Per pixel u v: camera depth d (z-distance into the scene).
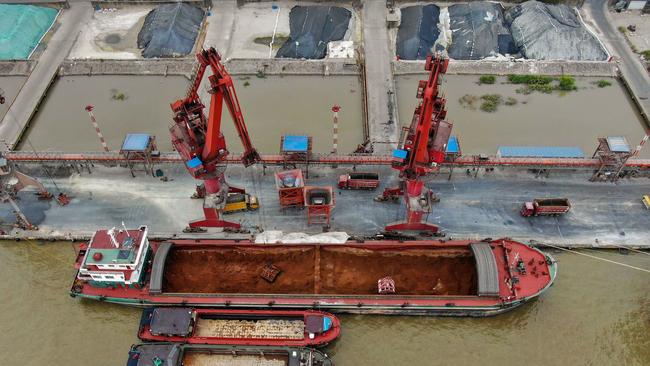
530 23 92.88
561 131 79.12
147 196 69.62
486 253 58.84
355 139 77.94
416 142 56.81
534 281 58.81
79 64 88.38
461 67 88.12
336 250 62.91
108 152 71.94
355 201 69.19
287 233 65.38
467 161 70.31
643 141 70.62
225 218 67.31
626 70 87.62
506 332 57.75
